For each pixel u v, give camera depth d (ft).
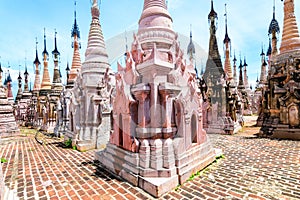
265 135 45.16
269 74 48.34
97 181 20.39
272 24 66.90
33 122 91.61
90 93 38.06
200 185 18.42
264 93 50.01
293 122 42.22
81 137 36.81
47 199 16.80
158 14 24.88
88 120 37.52
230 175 20.80
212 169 22.67
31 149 38.04
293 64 43.16
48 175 22.61
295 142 38.88
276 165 24.08
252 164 24.52
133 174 19.31
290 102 42.50
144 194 17.10
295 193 16.56
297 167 23.26
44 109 73.77
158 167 18.48
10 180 21.18
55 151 35.78
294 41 44.96
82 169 24.54
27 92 117.29
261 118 68.49
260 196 16.11
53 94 73.05
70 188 18.88
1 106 57.98
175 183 18.15
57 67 80.79
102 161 26.08
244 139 42.04
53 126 69.82
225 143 37.76
